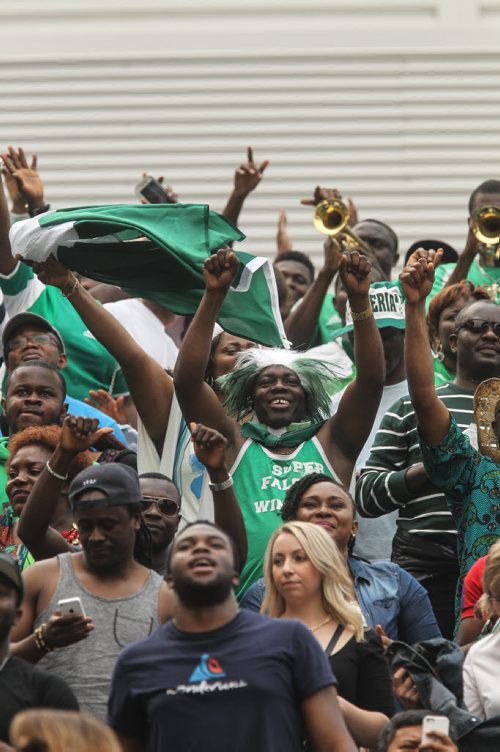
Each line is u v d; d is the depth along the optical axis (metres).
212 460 24.70
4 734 21.14
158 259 28.62
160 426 28.30
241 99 54.47
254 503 26.95
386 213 53.88
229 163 54.06
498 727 22.16
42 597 23.22
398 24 55.12
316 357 29.05
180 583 20.84
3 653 21.56
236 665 20.55
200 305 26.81
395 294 31.89
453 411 29.14
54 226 27.97
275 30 55.03
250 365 28.20
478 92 54.75
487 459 27.44
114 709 20.67
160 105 54.44
